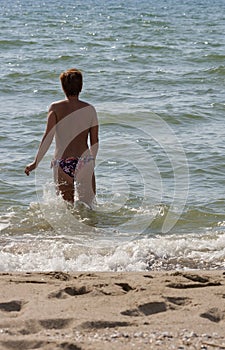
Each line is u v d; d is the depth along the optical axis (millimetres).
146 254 8094
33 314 5191
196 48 33312
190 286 6160
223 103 19234
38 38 36562
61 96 20469
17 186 11336
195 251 8305
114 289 5930
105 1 106312
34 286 6023
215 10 76750
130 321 5113
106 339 4715
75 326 4977
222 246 8492
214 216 10125
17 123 16266
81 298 5668
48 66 26516
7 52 30672
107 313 5277
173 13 66562
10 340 4633
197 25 49156
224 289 6012
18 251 8219
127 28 44562
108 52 31234
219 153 13898
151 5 90875
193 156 13656
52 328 4988
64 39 35875
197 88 22219
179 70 26016
